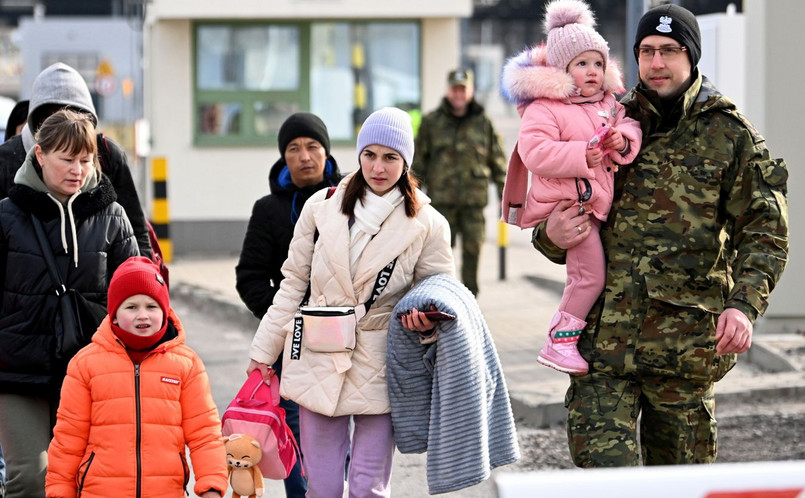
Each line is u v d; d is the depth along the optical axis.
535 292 19.25
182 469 6.41
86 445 6.38
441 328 6.61
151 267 6.42
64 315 6.98
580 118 6.80
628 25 14.80
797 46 14.88
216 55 24.55
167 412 6.36
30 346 7.00
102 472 6.28
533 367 13.34
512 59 7.04
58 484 6.33
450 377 6.59
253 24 24.44
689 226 6.56
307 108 24.72
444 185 16.09
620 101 6.92
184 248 24.56
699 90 6.63
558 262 7.12
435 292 6.66
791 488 3.67
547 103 6.86
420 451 6.86
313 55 24.69
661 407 6.66
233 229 24.66
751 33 15.05
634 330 6.62
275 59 24.67
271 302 8.20
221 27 24.41
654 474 3.66
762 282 6.35
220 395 12.51
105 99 58.94
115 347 6.38
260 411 7.21
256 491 7.25
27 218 7.06
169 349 6.45
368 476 6.86
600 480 3.63
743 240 6.51
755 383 12.09
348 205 6.91
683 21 6.58
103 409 6.31
